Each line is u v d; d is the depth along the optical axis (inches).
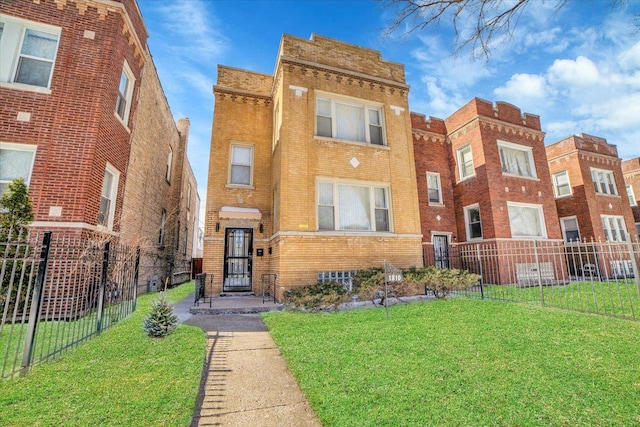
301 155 392.5
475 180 573.0
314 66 423.8
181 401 121.6
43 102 295.3
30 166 285.3
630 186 872.3
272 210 450.6
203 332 225.1
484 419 107.3
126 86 387.9
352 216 409.4
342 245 384.2
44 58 308.8
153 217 525.3
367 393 127.6
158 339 205.2
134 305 306.7
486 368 151.9
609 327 221.1
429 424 104.7
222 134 468.1
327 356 171.9
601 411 111.7
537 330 217.2
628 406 114.9
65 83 305.1
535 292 402.3
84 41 319.9
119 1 343.9
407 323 243.0
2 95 284.4
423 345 187.6
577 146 716.7
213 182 448.1
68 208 282.2
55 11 313.7
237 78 494.9
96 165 307.0
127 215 399.9
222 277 424.8
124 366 157.6
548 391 127.4
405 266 409.1
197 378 144.4
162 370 152.7
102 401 120.6
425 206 589.3
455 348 181.5
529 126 625.3
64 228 277.1
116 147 353.7
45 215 274.8
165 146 601.0
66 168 289.6
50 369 153.1
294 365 160.9
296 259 362.3
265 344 203.5
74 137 297.7
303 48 427.2
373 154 432.1
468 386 132.5
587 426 103.0
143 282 469.7
